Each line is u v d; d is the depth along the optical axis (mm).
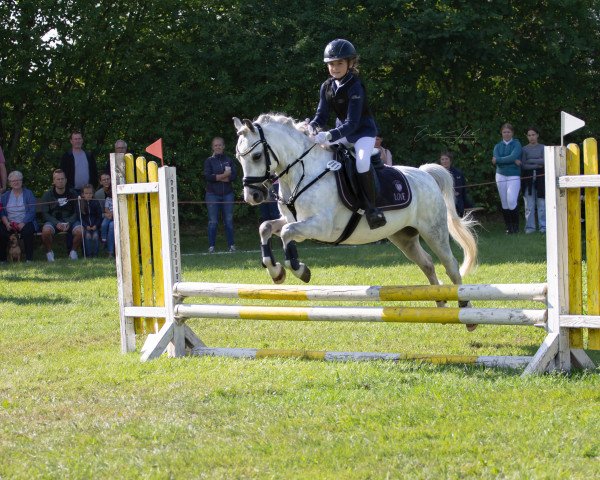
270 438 5707
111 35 20484
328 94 8320
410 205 8734
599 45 23141
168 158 21484
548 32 22391
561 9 22609
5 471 5312
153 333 8984
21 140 21578
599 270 7145
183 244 20969
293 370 7633
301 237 7949
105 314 11438
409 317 7703
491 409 6094
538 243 17000
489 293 7488
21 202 17688
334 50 8062
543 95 23375
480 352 8523
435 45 21797
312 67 20859
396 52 20938
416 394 6578
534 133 19375
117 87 21625
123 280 9008
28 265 16719
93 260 17281
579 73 23391
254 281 13531
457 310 7590
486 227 22234
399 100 22109
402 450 5344
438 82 22656
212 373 7668
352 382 7051
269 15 21578
